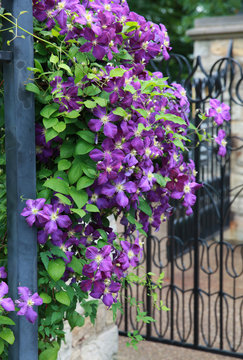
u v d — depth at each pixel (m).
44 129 1.79
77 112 1.68
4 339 1.73
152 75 2.06
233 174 6.88
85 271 1.75
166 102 1.98
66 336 2.92
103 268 1.74
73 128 1.76
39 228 1.82
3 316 1.69
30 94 1.69
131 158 1.76
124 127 1.74
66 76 1.78
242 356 3.72
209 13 9.59
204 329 4.42
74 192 1.72
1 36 1.82
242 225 6.88
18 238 1.71
